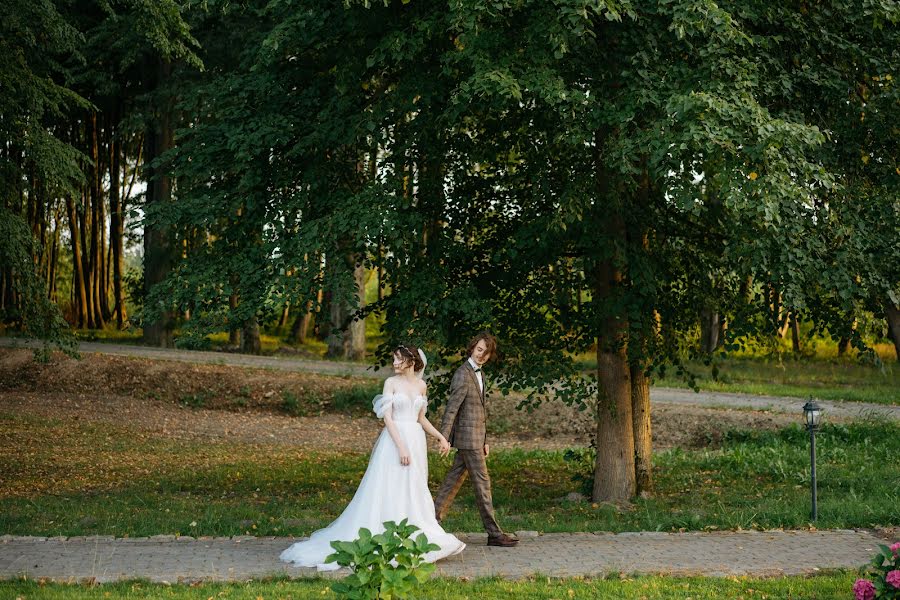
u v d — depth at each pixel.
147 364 23.02
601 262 11.02
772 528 9.02
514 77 8.75
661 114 9.03
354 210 9.59
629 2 8.49
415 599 5.77
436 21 9.23
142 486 12.88
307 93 10.64
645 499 11.58
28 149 13.57
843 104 9.94
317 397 21.56
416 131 10.19
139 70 27.80
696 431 18.06
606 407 11.62
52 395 21.33
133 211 10.77
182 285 10.48
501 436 18.94
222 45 22.05
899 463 14.38
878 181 9.97
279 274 9.93
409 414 7.30
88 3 24.20
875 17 9.34
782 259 8.80
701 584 6.46
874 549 7.82
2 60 13.30
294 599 5.84
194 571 6.70
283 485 13.24
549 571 6.88
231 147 10.11
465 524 9.24
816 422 9.56
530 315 11.53
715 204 11.54
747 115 8.27
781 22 9.80
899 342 9.95
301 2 9.80
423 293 10.05
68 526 9.12
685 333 12.37
